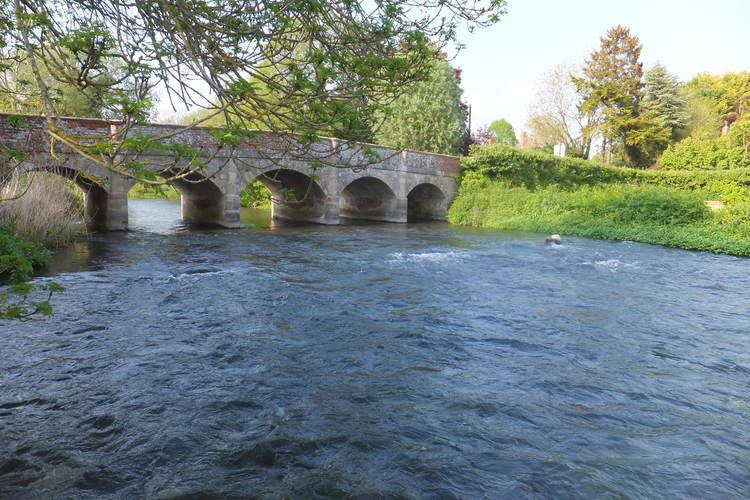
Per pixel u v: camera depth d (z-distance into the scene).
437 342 7.82
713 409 5.83
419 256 16.52
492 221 28.69
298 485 4.05
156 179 2.64
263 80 3.18
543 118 51.09
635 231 22.98
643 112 50.88
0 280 10.31
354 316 9.07
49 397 5.41
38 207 14.06
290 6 3.17
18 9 2.74
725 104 60.00
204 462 4.33
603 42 50.78
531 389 6.20
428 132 37.03
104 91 2.90
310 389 5.93
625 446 4.92
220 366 6.50
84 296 9.60
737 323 9.55
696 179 34.50
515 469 4.42
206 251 15.87
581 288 12.34
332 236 21.56
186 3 3.13
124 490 3.90
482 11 3.64
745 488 4.30
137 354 6.76
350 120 3.23
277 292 10.63
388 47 3.64
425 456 4.57
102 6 3.38
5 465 4.15
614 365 7.15
